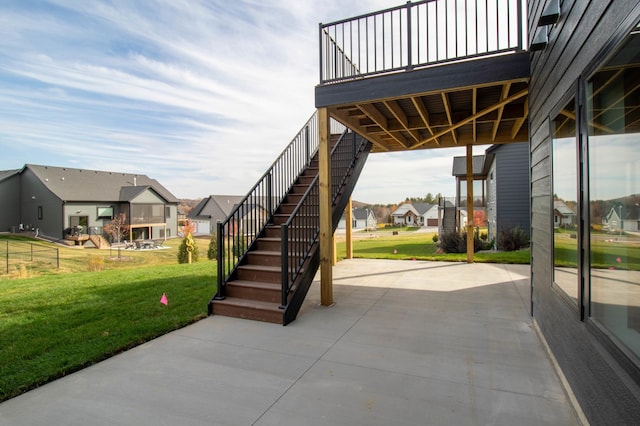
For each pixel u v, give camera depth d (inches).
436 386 100.6
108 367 114.9
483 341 134.6
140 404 92.9
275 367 114.1
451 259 351.6
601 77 72.6
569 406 89.4
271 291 169.9
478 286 230.7
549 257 117.3
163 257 872.9
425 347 129.3
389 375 107.7
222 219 1584.6
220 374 109.6
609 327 70.7
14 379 104.2
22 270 512.1
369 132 255.1
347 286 233.8
